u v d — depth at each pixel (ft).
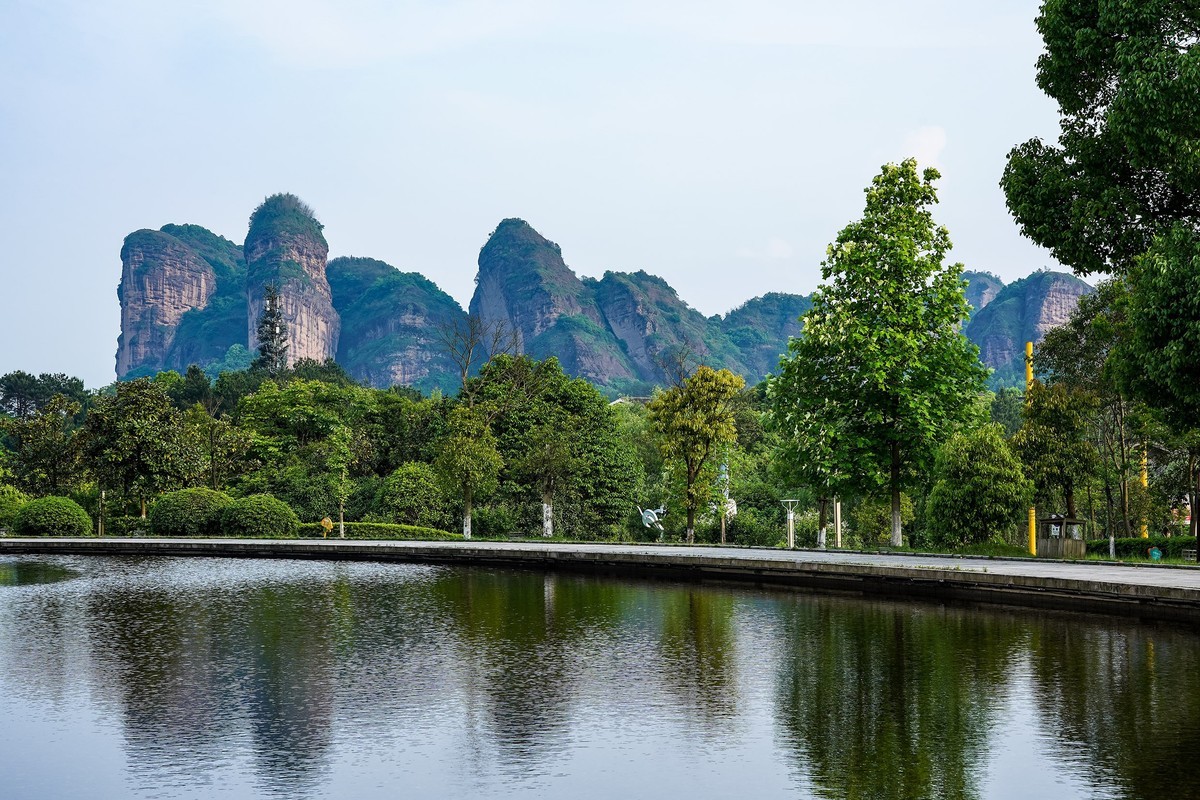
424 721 42.52
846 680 49.42
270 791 34.09
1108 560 93.71
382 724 42.09
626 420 288.30
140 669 53.31
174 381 366.84
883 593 82.64
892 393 105.50
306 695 47.21
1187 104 74.08
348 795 33.58
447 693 47.44
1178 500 139.44
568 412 200.44
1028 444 142.20
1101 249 85.40
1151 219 84.23
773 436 223.71
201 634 64.49
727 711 43.75
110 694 47.60
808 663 53.62
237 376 371.56
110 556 133.08
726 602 79.61
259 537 159.43
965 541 145.69
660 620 69.87
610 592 87.56
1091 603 67.97
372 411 219.20
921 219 107.55
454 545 128.36
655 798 33.04
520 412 195.83
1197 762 35.83
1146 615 64.59
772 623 67.77
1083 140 86.69
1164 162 78.89
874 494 113.19
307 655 57.06
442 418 210.18
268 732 41.04
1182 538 111.24
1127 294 117.80
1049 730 39.96
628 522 194.90
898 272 106.63
